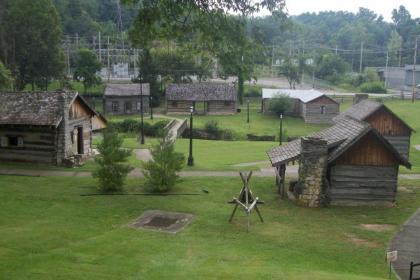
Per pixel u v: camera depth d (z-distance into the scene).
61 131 34.44
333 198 26.77
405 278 17.55
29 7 79.94
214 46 18.20
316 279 14.91
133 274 15.21
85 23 134.25
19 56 81.81
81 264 16.28
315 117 77.12
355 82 122.44
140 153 42.44
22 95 35.75
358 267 18.31
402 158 26.30
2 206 24.69
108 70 106.25
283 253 19.27
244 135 65.00
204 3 17.59
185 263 16.88
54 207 25.02
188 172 33.78
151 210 25.05
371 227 23.30
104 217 23.70
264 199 27.67
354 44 175.50
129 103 83.50
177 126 64.56
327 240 21.20
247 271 15.62
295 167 36.72
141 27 17.58
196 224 22.89
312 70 125.75
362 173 26.67
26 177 31.00
